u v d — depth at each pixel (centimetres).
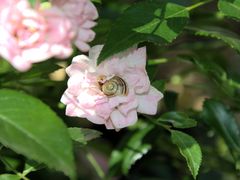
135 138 45
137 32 33
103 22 38
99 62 33
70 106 34
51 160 28
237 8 35
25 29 28
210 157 50
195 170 36
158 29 34
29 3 28
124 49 33
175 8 35
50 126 29
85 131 35
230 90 45
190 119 38
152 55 49
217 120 45
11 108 29
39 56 28
